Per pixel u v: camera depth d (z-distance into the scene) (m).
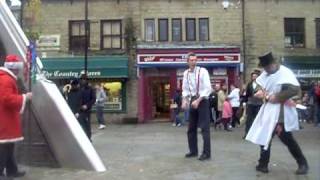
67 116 9.40
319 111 24.19
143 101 28.94
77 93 14.29
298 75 29.16
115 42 29.28
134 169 9.23
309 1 29.62
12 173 8.50
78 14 29.38
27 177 8.56
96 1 29.38
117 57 28.89
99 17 29.34
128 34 29.11
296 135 17.81
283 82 8.35
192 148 10.48
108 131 21.38
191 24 29.19
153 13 29.20
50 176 8.65
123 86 29.02
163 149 12.32
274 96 8.38
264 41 29.22
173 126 24.69
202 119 10.09
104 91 27.22
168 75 29.05
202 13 29.19
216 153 11.23
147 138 16.61
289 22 29.52
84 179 8.42
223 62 28.81
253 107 14.57
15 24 9.99
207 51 28.84
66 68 28.80
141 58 28.83
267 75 8.55
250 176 8.42
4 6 10.23
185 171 8.95
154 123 27.83
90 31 29.30
